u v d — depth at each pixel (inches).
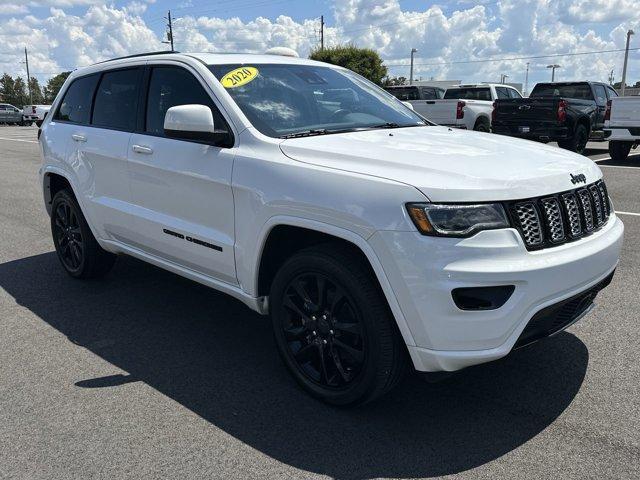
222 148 138.6
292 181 121.2
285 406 126.2
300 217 119.3
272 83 154.4
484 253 102.4
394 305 107.3
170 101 157.9
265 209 125.7
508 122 569.0
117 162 169.9
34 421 121.0
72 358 149.5
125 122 172.9
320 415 122.5
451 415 121.5
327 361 124.6
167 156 151.3
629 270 211.6
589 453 107.9
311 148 125.3
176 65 158.6
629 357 145.1
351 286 113.4
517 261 104.2
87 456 109.3
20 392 132.6
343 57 2033.7
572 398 126.9
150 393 132.0
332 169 117.5
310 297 124.9
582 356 146.0
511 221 105.7
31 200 377.1
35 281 209.8
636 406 123.2
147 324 171.0
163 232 156.9
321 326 123.5
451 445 111.5
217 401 128.4
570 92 617.6
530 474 102.5
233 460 107.8
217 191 138.0
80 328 168.4
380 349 112.0
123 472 104.6
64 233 208.7
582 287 115.2
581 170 125.0
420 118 176.1
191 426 118.8
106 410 124.9
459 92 730.2
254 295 135.3
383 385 114.7
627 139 496.4
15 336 163.0
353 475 103.3
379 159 116.2
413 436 114.6
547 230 110.9
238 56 163.2
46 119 216.2
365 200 109.1
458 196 103.7
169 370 142.9
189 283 206.4
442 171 109.2
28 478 103.3
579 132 567.5
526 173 113.2
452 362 105.4
